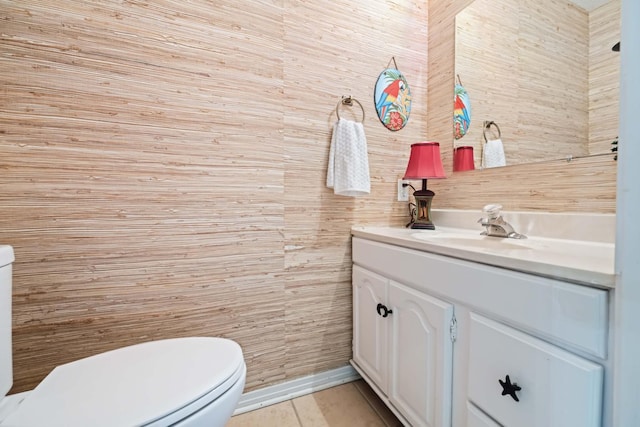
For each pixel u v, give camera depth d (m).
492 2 1.17
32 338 0.88
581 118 0.90
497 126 1.16
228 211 1.10
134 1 0.95
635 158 0.42
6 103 0.83
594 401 0.47
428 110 1.50
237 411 1.14
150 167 0.99
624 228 0.43
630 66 0.42
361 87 1.34
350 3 1.30
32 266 0.87
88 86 0.90
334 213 1.30
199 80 1.04
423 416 0.86
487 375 0.66
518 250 0.72
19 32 0.83
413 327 0.90
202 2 1.04
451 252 0.77
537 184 1.02
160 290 1.02
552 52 0.97
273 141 1.17
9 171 0.83
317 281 1.28
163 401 0.58
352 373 1.36
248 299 1.15
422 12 1.48
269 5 1.15
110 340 0.96
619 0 0.82
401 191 1.44
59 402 0.57
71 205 0.90
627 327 0.44
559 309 0.52
